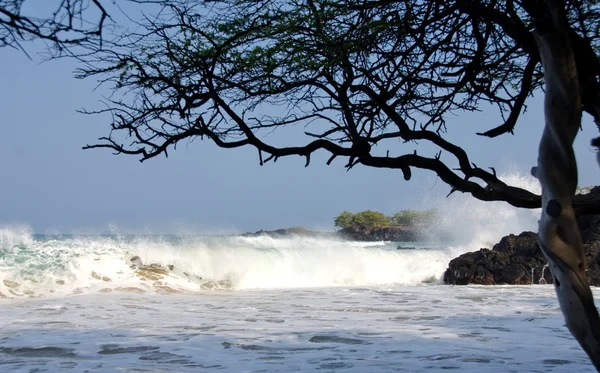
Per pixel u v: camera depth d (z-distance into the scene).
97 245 22.84
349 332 11.33
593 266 23.36
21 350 9.64
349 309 15.02
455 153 5.12
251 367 8.37
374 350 9.62
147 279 19.67
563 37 3.74
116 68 4.87
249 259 23.75
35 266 19.12
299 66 5.45
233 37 4.87
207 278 21.72
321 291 20.11
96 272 19.42
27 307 14.71
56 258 20.05
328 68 5.56
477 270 24.61
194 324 12.35
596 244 24.78
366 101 5.64
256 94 5.36
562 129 3.72
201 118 5.00
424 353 9.38
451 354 9.27
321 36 5.30
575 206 4.41
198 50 5.25
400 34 5.22
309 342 10.34
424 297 18.00
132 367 8.40
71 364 8.63
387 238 71.31
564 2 3.96
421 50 5.43
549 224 3.71
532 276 24.16
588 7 4.88
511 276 24.17
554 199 3.70
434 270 26.53
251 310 14.77
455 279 24.88
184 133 5.08
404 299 17.44
